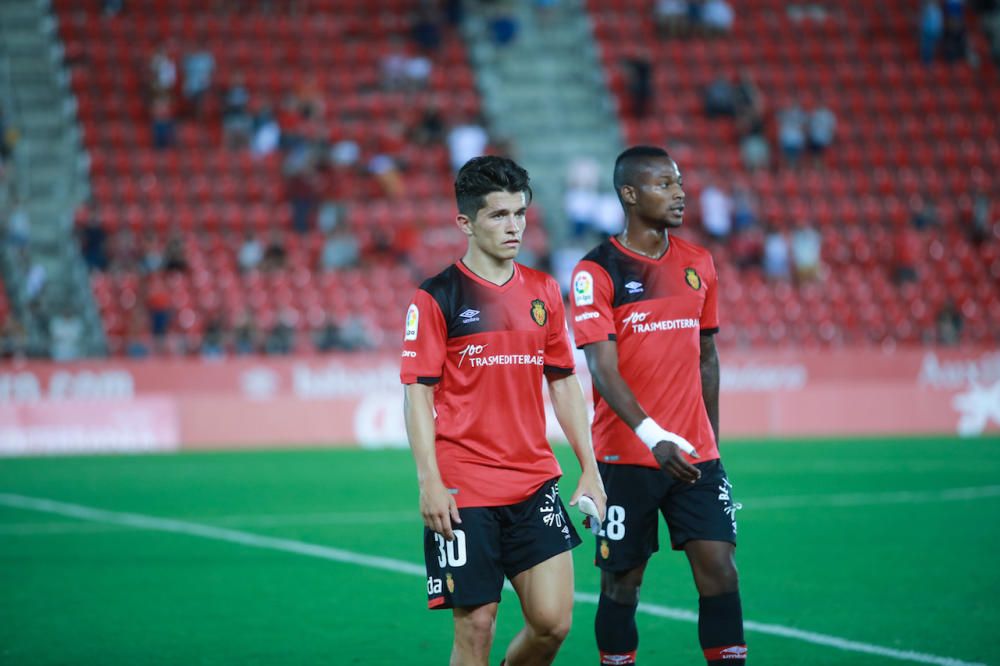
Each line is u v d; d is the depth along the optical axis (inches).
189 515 1781.5
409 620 1076.5
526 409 706.2
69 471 2421.3
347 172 3464.6
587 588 1205.1
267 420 2913.4
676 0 4136.3
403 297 3223.4
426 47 3909.9
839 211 3690.9
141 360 2874.0
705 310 806.5
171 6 3875.5
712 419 808.3
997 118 4045.3
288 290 3164.4
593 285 783.1
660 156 789.9
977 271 3599.9
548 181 3715.6
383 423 2972.4
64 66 3656.5
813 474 2231.8
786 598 1144.2
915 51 4202.8
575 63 4047.7
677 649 948.6
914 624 1025.5
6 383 2778.1
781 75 4060.0
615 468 781.9
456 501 693.3
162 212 3326.8
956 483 2084.2
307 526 1663.4
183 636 1019.9
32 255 3253.0
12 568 1353.3
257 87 3725.4
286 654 954.7
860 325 3437.5
